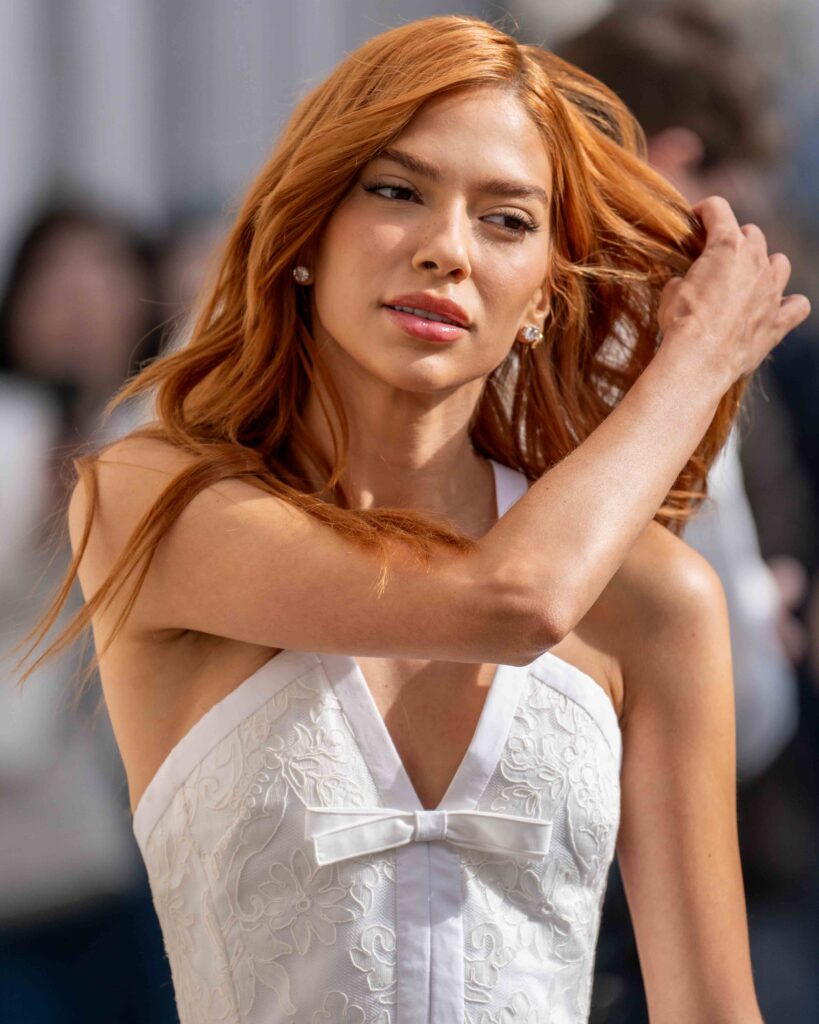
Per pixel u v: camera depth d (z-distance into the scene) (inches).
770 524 327.3
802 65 504.7
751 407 323.9
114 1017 325.1
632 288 220.5
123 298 368.2
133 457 200.1
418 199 191.0
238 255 205.9
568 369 220.1
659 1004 205.5
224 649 197.6
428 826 191.3
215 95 455.2
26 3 434.0
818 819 333.1
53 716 320.2
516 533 179.8
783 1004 346.9
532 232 196.2
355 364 199.9
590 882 201.0
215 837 191.0
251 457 195.9
